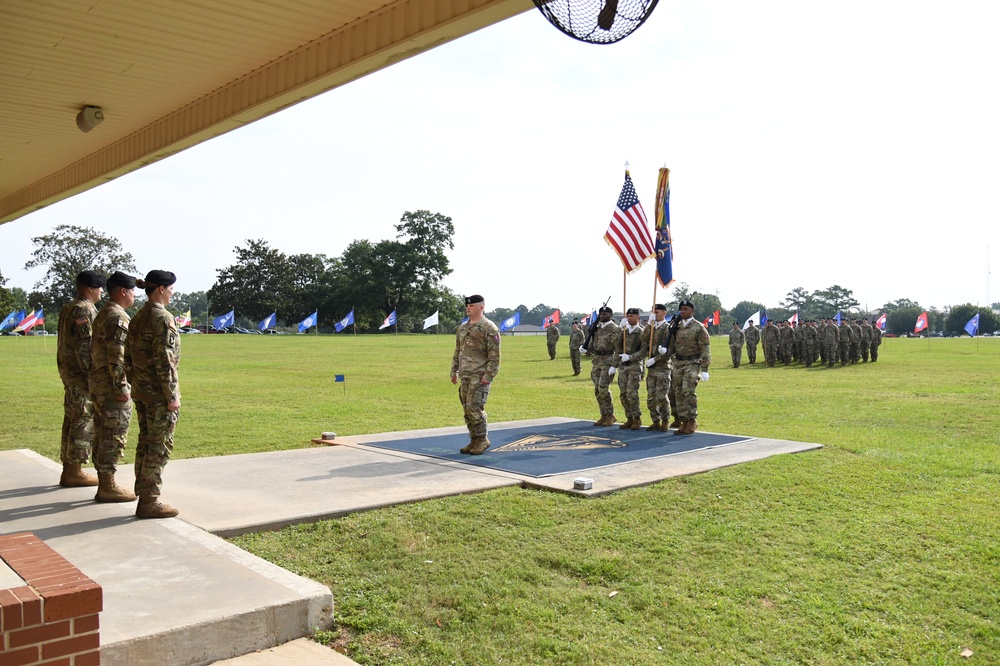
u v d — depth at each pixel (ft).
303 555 17.94
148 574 15.16
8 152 37.24
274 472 26.73
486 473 26.68
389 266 340.80
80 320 22.80
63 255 327.26
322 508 21.24
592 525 20.59
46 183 42.93
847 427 41.68
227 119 28.04
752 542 19.42
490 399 59.47
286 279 350.84
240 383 73.46
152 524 19.03
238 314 355.77
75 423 23.54
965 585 16.69
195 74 26.76
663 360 38.01
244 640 13.15
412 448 32.45
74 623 8.96
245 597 13.93
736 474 26.99
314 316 221.46
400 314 346.13
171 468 27.40
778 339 103.35
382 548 18.42
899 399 57.52
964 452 32.63
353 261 349.41
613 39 11.25
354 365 103.45
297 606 13.85
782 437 37.65
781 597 16.01
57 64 25.73
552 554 18.25
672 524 20.89
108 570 15.38
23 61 25.45
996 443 35.55
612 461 29.25
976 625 14.74
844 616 15.06
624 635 14.19
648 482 25.38
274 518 20.07
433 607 15.26
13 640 8.54
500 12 18.88
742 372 89.45
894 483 26.04
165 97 29.25
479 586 16.24
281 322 355.97
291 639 13.75
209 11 21.75
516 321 198.49
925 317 138.92
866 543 19.42
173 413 19.95
